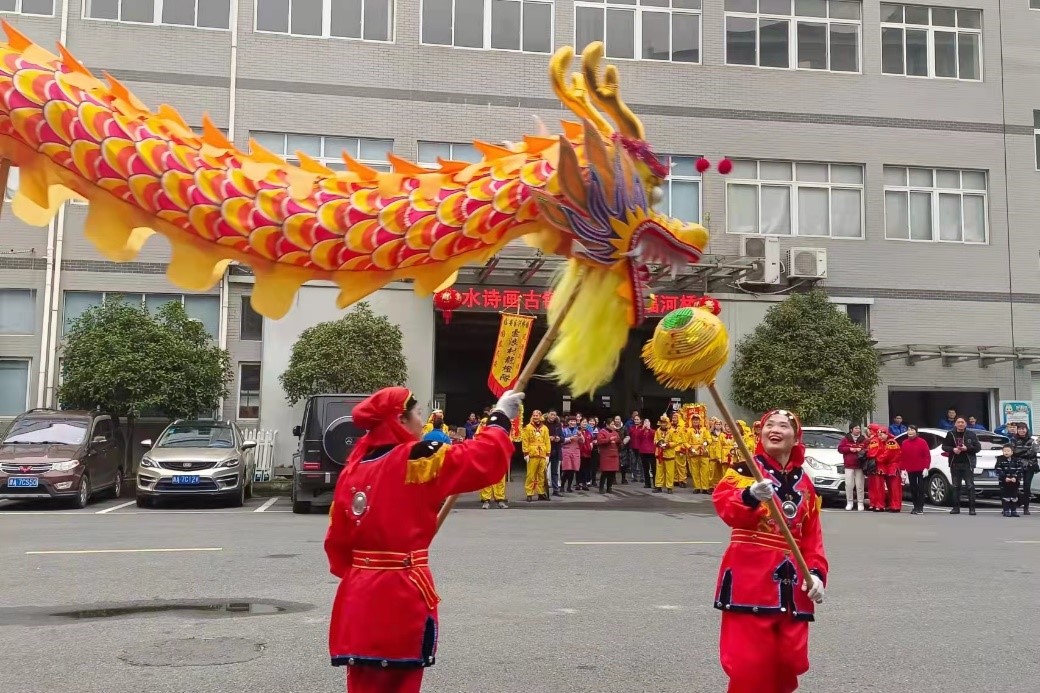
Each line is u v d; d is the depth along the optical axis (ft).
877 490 54.44
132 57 66.39
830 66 77.15
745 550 13.04
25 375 64.95
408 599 10.57
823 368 65.87
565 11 73.10
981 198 78.28
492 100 71.31
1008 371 76.74
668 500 59.06
